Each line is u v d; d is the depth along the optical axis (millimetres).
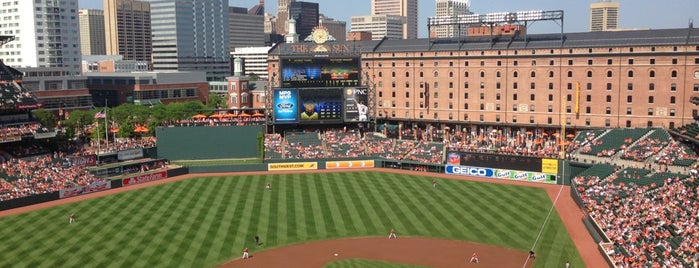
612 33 142875
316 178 122375
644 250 69312
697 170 95500
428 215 91125
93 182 110812
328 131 151625
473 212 92875
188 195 106125
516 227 84812
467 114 160000
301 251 75062
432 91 165000
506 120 154000
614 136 125812
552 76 146375
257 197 104125
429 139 160875
